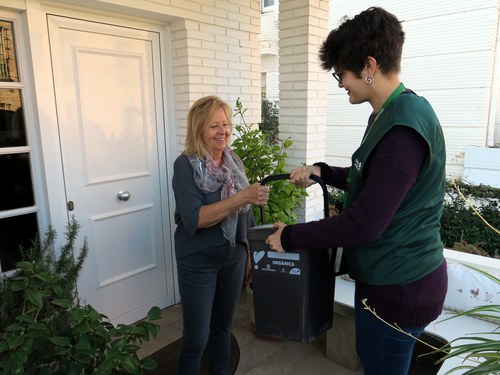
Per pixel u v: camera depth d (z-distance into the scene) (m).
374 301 1.19
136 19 2.61
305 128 3.20
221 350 2.05
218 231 1.79
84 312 1.67
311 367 2.39
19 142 2.21
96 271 2.63
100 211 2.60
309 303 1.33
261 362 2.44
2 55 2.09
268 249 1.33
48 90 2.23
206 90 2.90
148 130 2.82
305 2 3.01
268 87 8.34
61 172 2.35
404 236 1.12
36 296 1.61
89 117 2.47
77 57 2.37
